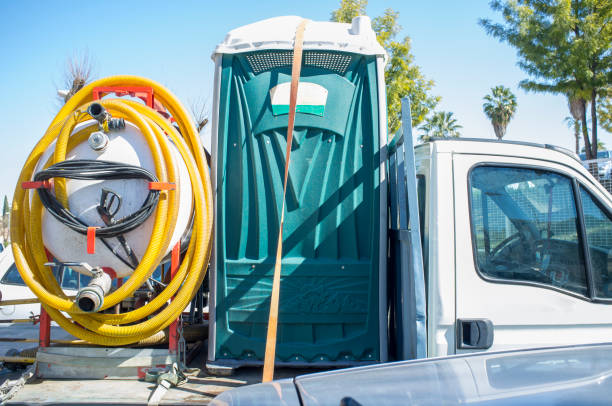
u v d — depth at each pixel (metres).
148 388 2.80
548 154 2.96
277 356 3.03
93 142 2.76
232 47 3.16
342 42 3.11
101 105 2.75
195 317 4.06
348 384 1.75
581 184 2.95
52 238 2.86
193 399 2.65
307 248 3.09
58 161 2.79
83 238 2.82
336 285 3.07
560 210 2.92
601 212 2.94
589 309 2.80
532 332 2.76
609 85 20.34
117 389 2.78
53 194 2.82
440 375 1.77
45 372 2.94
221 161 3.14
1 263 5.66
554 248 2.88
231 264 3.09
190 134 3.16
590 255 2.88
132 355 2.93
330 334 3.07
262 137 3.14
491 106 40.09
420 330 2.54
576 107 22.55
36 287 2.82
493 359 1.92
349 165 3.14
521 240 2.85
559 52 20.33
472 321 2.69
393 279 3.26
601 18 19.86
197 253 2.96
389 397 1.58
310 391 1.70
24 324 5.55
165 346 3.23
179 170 2.88
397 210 3.22
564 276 2.84
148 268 2.73
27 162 2.93
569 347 1.99
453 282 2.74
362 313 3.07
